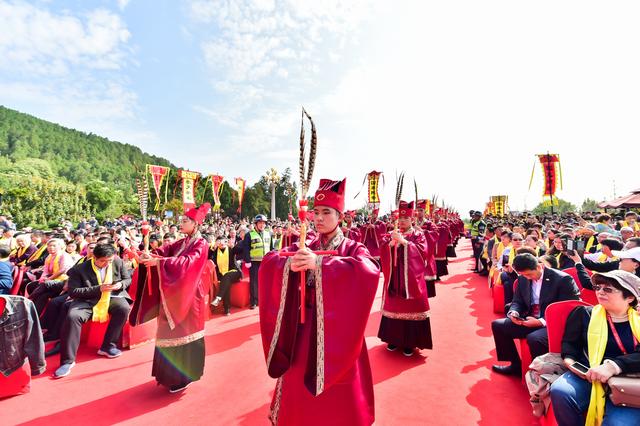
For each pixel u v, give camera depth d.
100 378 4.80
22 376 4.39
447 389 4.28
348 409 2.54
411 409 3.84
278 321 2.45
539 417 3.57
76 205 44.72
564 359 3.23
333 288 2.37
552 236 9.34
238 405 4.03
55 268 7.36
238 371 4.92
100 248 5.75
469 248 22.45
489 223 14.79
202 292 4.53
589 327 3.19
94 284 5.70
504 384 4.39
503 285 7.35
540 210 47.53
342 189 2.92
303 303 2.46
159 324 4.28
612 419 2.73
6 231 11.29
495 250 9.35
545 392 3.31
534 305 4.59
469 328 6.56
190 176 15.39
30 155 162.88
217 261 8.42
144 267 4.50
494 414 3.74
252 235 8.30
